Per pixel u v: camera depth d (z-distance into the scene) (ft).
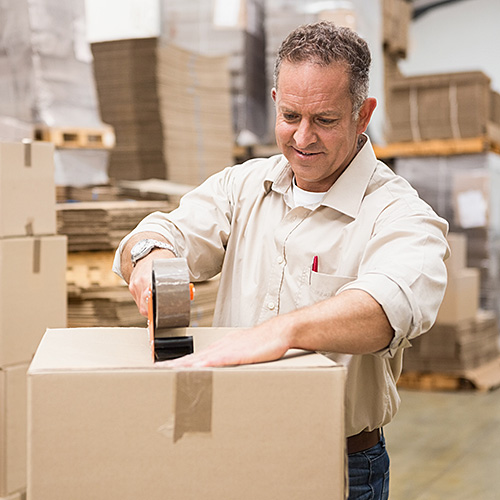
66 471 3.93
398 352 6.06
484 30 32.17
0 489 9.73
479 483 13.44
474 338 20.63
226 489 4.01
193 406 3.98
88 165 13.57
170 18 17.76
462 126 20.51
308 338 4.49
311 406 4.03
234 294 6.18
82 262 11.50
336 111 5.24
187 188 14.12
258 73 18.29
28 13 12.48
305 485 4.04
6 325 9.67
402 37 21.83
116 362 4.22
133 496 3.97
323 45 5.20
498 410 18.11
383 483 6.05
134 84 14.90
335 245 5.67
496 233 22.50
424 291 4.91
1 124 11.86
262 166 6.32
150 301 4.65
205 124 16.20
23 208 9.91
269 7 17.71
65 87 13.00
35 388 3.89
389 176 5.80
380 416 5.74
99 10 15.52
